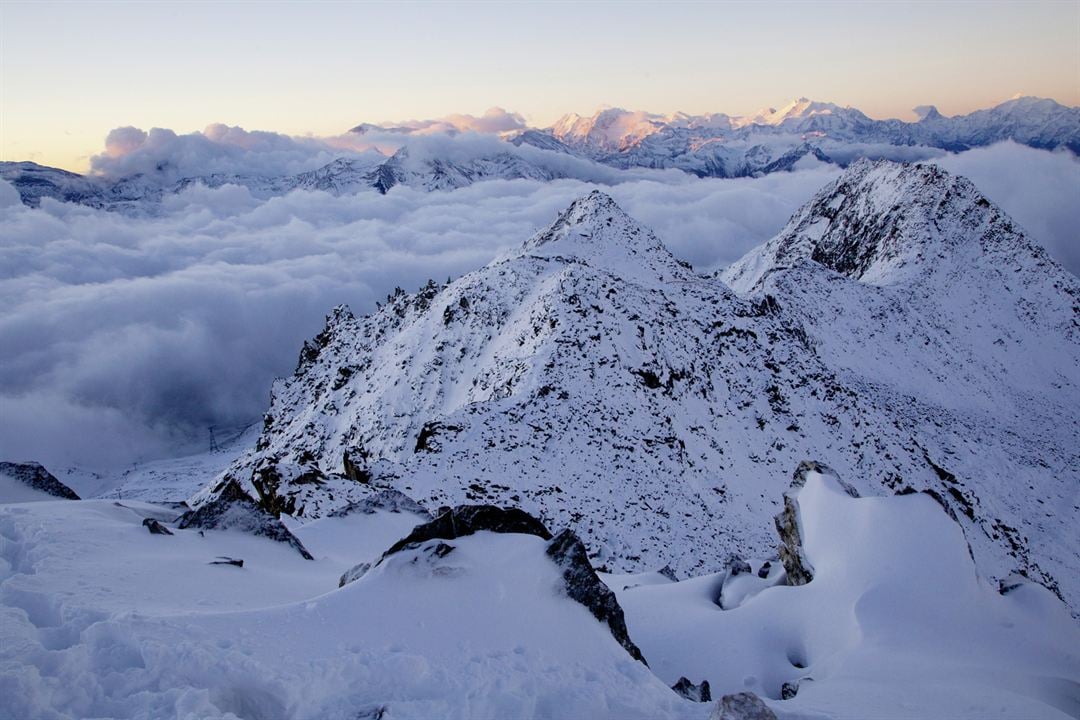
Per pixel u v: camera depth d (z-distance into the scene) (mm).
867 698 11086
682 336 64562
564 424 47062
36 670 7820
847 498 17734
